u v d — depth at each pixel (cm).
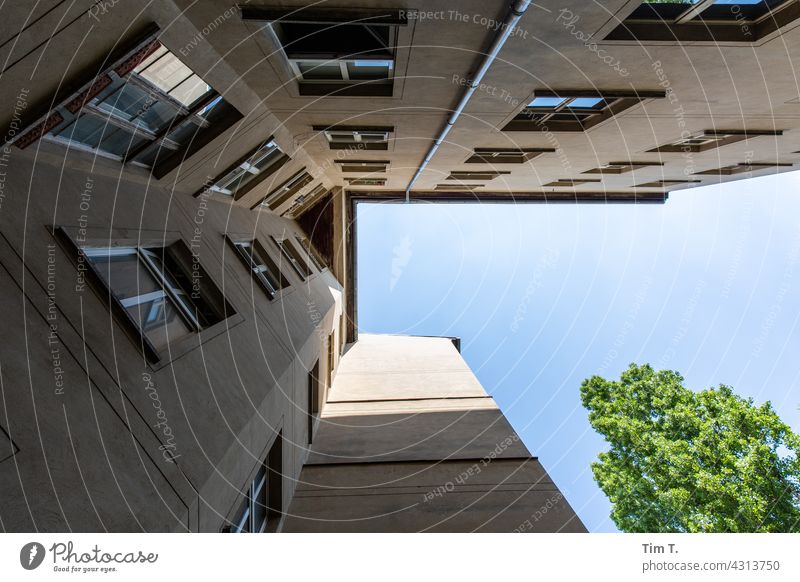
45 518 309
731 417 1695
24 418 323
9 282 375
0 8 349
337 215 2267
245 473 584
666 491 1667
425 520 899
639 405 2120
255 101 800
